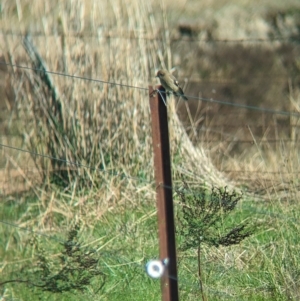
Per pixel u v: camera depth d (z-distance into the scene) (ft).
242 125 153.38
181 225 85.56
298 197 95.61
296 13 209.26
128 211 108.99
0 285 87.35
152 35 124.16
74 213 108.17
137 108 120.67
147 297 85.40
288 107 179.32
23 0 128.98
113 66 121.90
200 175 116.88
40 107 122.01
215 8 209.77
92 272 83.05
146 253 94.73
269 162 124.06
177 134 120.06
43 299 84.43
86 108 120.37
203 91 182.80
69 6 124.77
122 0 124.88
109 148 118.52
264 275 86.02
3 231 101.60
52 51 123.54
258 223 98.02
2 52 125.49
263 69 192.44
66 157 118.52
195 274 85.56
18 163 120.06
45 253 93.09
